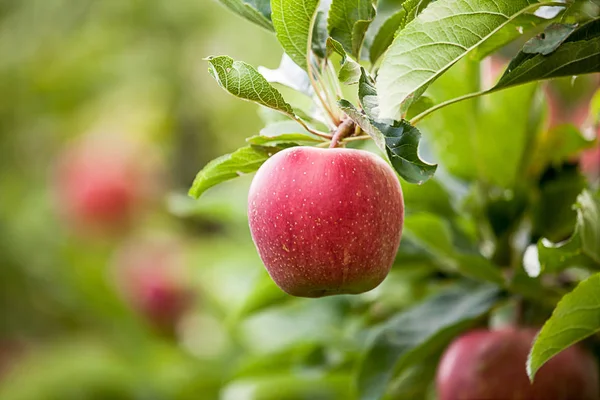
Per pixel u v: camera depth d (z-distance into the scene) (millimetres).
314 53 961
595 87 1463
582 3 932
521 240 1155
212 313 2395
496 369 1062
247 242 2141
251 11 973
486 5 882
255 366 1241
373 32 1035
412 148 878
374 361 1093
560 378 1058
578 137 1144
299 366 1229
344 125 942
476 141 1148
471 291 1123
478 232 1170
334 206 919
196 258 2559
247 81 893
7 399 2410
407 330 1100
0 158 3094
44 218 3086
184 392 2137
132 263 2855
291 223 924
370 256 928
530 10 936
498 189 1172
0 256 2938
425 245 1117
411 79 895
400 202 946
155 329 2699
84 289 2855
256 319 1546
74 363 2420
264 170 943
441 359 1162
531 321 1111
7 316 2900
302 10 917
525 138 1144
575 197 1121
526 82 932
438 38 887
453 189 1183
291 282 942
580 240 1028
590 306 948
